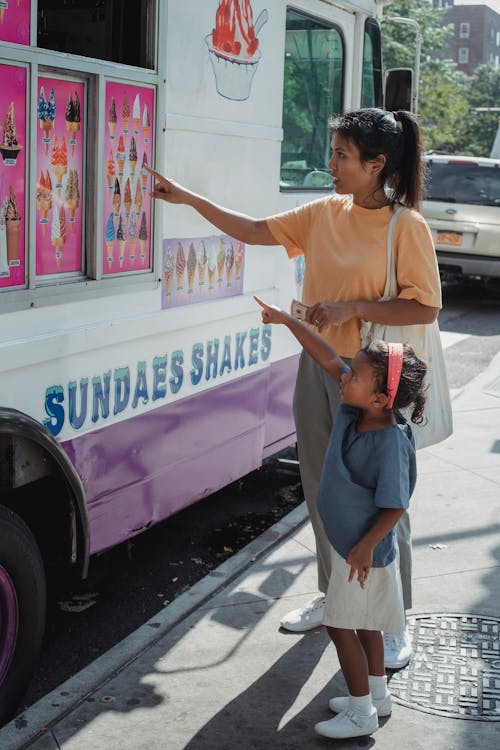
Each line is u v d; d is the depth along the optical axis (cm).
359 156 342
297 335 336
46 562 358
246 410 489
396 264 348
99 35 391
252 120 464
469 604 427
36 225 327
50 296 336
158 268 396
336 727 323
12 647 330
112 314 373
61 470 338
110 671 367
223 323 456
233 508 563
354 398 300
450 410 377
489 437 696
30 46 310
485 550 486
